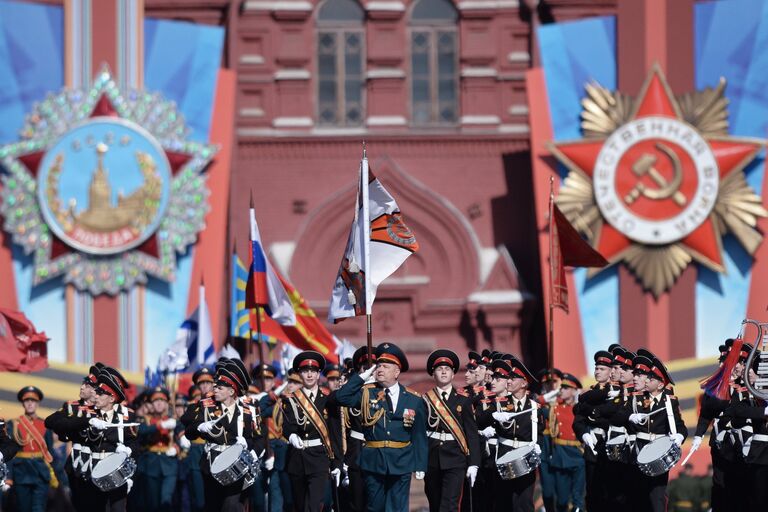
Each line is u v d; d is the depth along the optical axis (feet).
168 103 211.20
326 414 118.62
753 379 112.78
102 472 112.37
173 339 210.38
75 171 208.44
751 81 212.02
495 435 118.42
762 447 110.73
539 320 221.46
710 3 213.66
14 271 209.05
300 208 224.33
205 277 210.59
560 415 143.84
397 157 226.17
